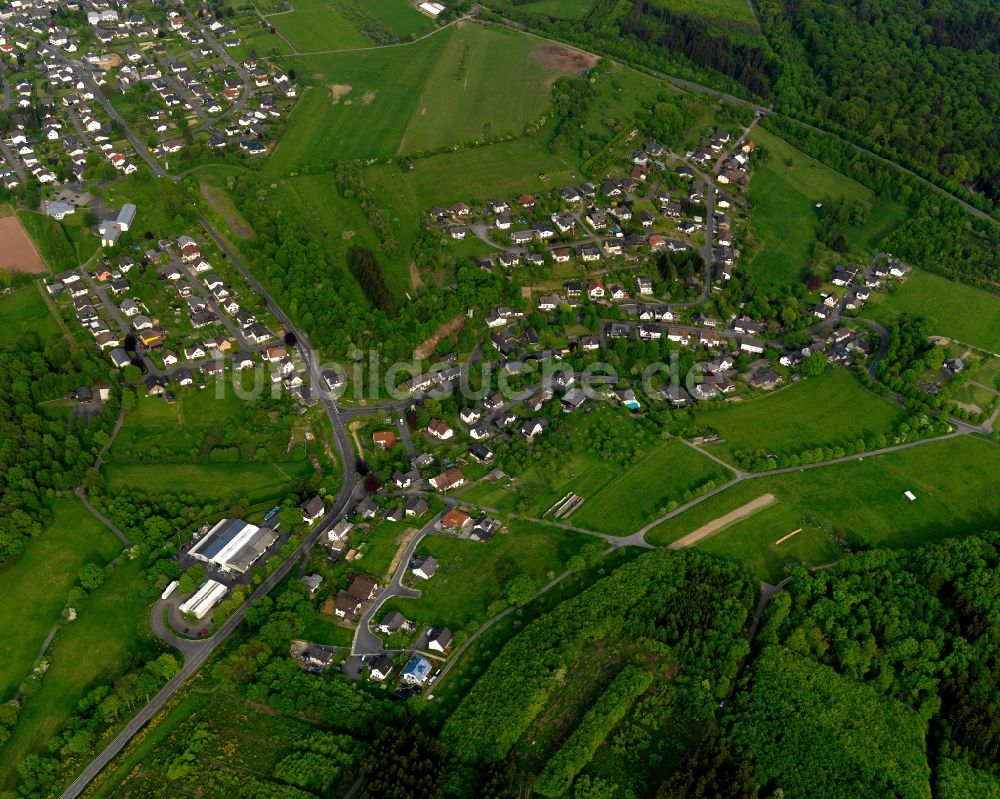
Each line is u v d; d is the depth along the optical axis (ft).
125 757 592.60
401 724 615.57
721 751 602.03
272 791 571.28
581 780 593.42
